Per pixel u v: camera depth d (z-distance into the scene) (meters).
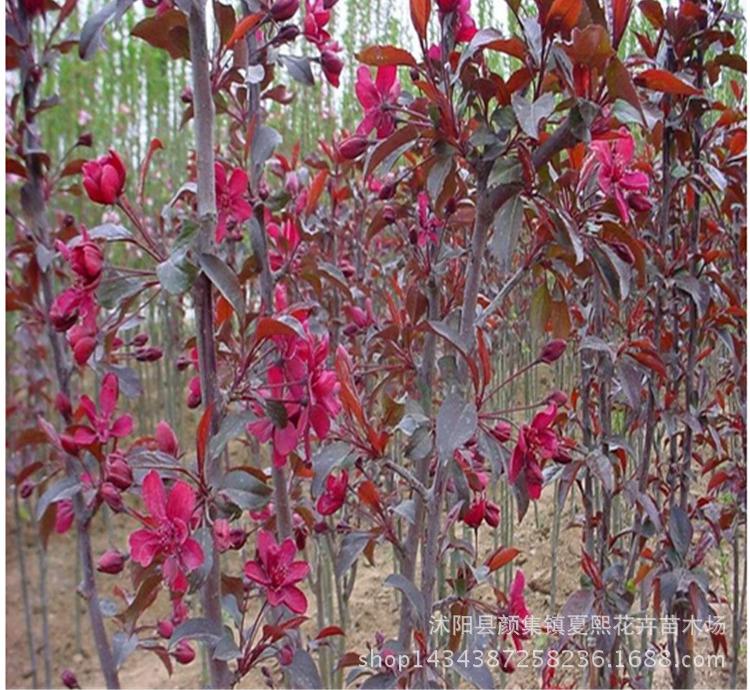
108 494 1.07
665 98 1.68
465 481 1.30
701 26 1.70
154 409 4.55
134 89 3.50
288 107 3.31
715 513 2.07
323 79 2.88
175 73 3.72
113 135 3.42
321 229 2.06
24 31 1.36
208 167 1.03
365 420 1.21
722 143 1.94
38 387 1.87
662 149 1.77
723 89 2.64
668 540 1.80
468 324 1.21
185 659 1.43
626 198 1.25
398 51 1.14
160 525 0.98
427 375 1.51
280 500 1.52
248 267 1.42
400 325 1.56
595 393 2.09
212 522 1.09
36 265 1.42
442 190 1.27
